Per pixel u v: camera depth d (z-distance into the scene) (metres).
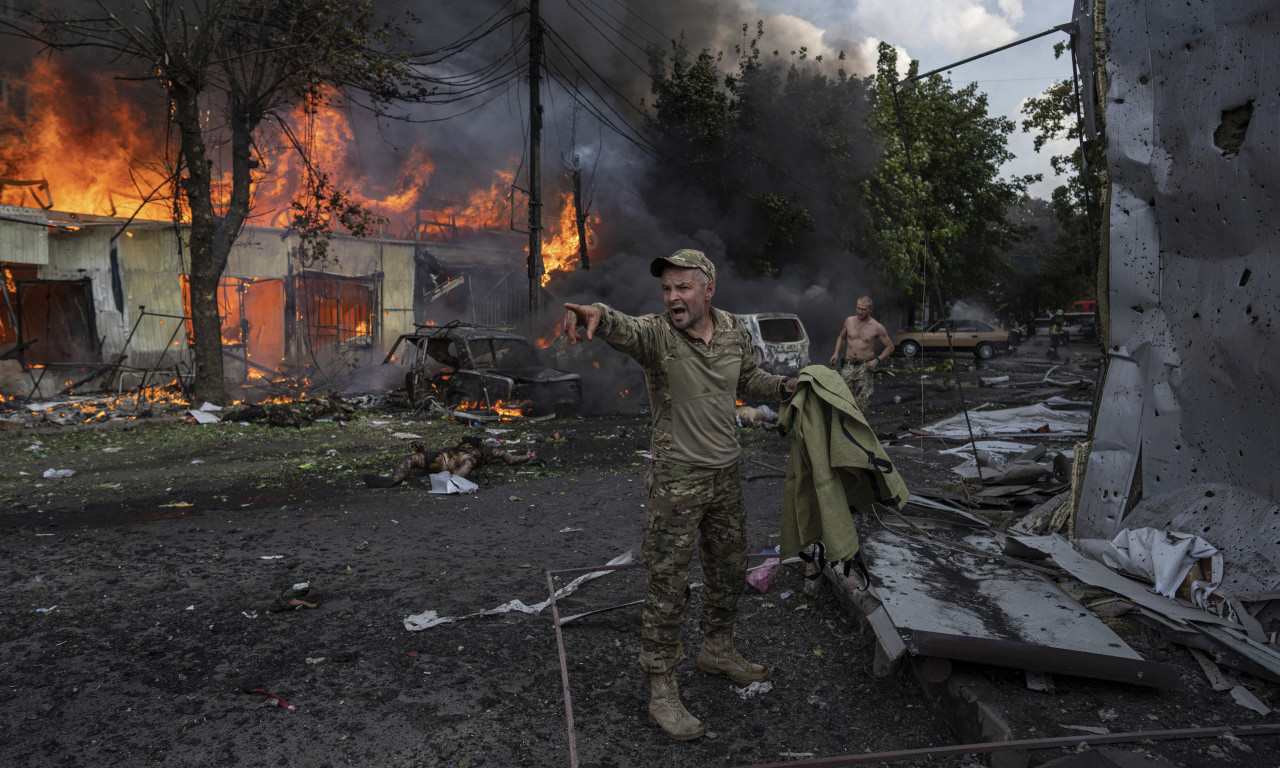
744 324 2.79
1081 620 2.83
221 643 3.38
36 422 11.21
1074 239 25.17
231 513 5.92
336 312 18.42
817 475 2.59
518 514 5.89
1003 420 10.54
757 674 3.00
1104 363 4.01
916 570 3.36
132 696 2.89
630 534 5.28
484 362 12.86
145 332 15.33
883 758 2.26
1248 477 3.19
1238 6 3.14
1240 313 3.20
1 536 5.18
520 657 3.27
